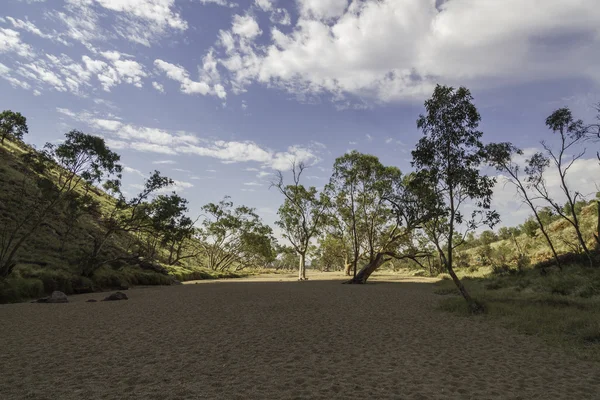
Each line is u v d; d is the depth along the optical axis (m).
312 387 6.22
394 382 6.55
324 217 54.56
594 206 45.72
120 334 10.86
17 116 48.34
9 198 38.44
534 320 12.13
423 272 62.56
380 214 46.97
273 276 76.75
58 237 40.47
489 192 15.30
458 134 15.78
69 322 12.92
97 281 31.34
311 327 12.25
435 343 9.87
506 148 25.78
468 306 15.31
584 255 28.97
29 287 22.69
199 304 18.84
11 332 10.98
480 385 6.41
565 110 26.56
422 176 16.89
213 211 72.94
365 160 43.56
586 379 6.73
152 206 37.53
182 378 6.68
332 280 51.69
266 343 9.78
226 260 85.19
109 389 6.03
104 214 60.88
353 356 8.48
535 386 6.38
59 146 28.09
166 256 72.69
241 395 5.78
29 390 5.91
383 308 17.28
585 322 10.84
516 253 50.56
